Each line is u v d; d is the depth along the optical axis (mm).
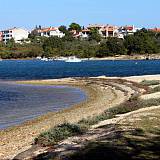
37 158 14305
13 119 28891
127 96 40781
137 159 12227
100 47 198250
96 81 62656
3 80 74875
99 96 44562
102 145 13930
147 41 196625
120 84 54844
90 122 21047
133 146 13680
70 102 39844
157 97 31531
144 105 26672
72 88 56469
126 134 15469
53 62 182750
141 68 120000
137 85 50594
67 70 112875
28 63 175625
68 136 17609
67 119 27156
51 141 17234
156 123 17797
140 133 15656
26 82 68250
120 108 25453
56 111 32938
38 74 94812
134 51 196000
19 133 22828
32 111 33219
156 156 12523
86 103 38344
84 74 93375
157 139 14648
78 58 194750
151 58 190625
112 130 16719
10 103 39344
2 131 23969
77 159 12617
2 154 17062
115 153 12852
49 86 60562
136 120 18766
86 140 15414
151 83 51281
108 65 144375
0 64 166000
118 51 196000
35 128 24219
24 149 17344
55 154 13773
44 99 42906
